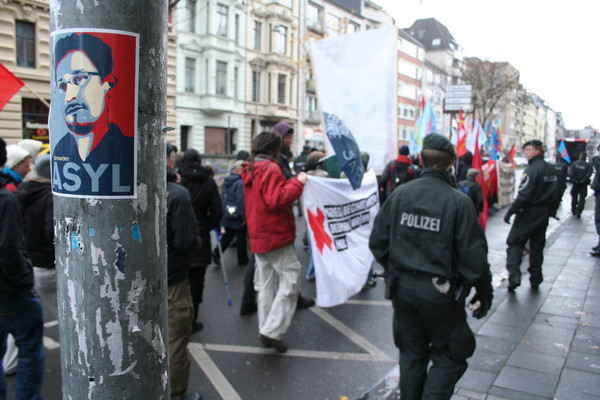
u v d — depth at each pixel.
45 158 3.75
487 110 53.97
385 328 4.61
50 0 1.18
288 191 3.71
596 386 3.19
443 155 2.59
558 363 3.55
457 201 2.48
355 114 5.65
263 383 3.49
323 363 3.83
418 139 10.05
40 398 2.88
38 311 2.82
